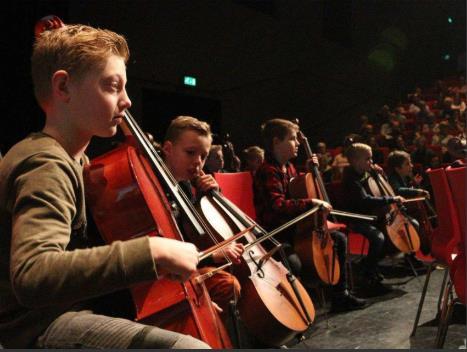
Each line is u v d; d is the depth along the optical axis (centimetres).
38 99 103
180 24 751
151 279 84
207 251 129
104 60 97
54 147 92
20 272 77
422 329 265
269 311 192
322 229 293
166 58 729
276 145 310
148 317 112
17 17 463
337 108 1120
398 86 1320
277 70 959
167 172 162
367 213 389
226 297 171
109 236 108
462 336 251
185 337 94
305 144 333
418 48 1388
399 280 389
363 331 268
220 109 841
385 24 1277
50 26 125
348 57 1156
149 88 707
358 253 502
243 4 909
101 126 99
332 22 1144
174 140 194
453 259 183
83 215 99
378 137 952
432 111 1145
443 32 1469
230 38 851
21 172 87
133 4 669
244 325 213
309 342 253
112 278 81
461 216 179
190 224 161
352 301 313
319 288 329
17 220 82
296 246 291
